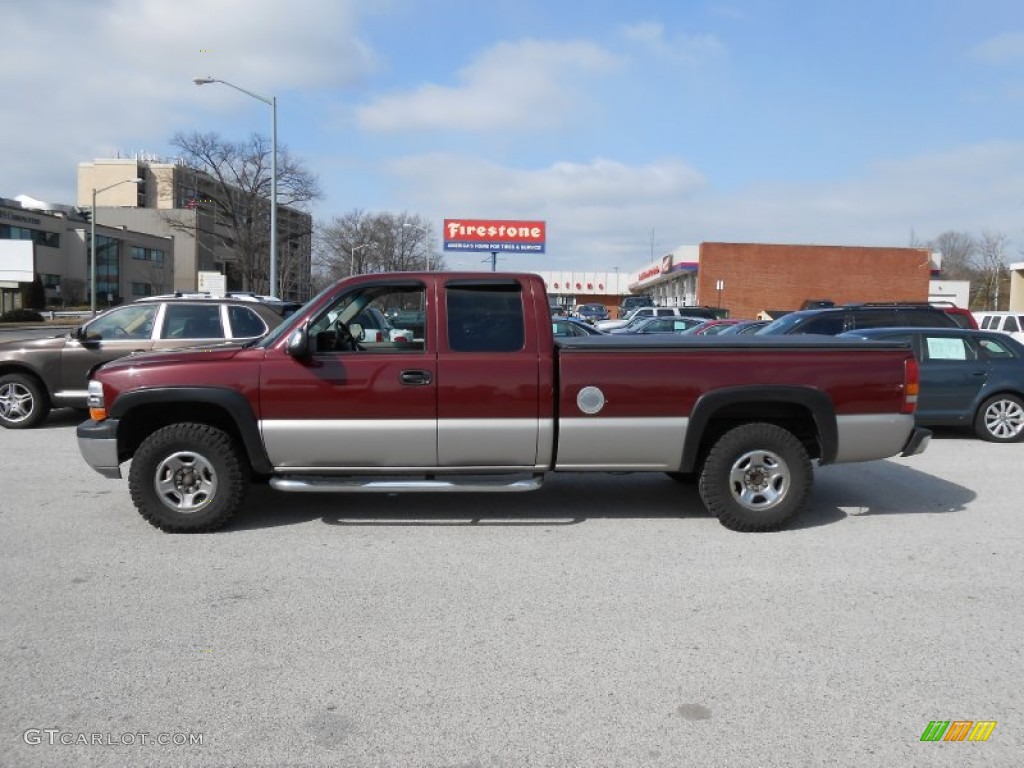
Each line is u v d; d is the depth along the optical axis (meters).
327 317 5.95
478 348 5.77
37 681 3.56
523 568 5.12
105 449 5.75
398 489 5.75
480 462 5.83
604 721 3.25
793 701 3.41
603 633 4.10
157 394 5.65
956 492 7.34
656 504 6.79
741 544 5.66
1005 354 10.22
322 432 5.68
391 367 5.68
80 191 109.81
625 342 5.97
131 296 86.88
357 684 3.55
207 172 67.19
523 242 63.12
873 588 4.77
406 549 5.51
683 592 4.70
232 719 3.26
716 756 3.00
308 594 4.64
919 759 2.99
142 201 110.56
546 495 7.12
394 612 4.38
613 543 5.67
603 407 5.77
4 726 3.20
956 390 10.06
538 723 3.23
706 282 49.06
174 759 2.98
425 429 5.71
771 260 49.03
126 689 3.50
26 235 72.25
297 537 5.79
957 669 3.71
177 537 5.76
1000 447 9.83
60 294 77.00
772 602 4.54
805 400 5.84
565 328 17.47
